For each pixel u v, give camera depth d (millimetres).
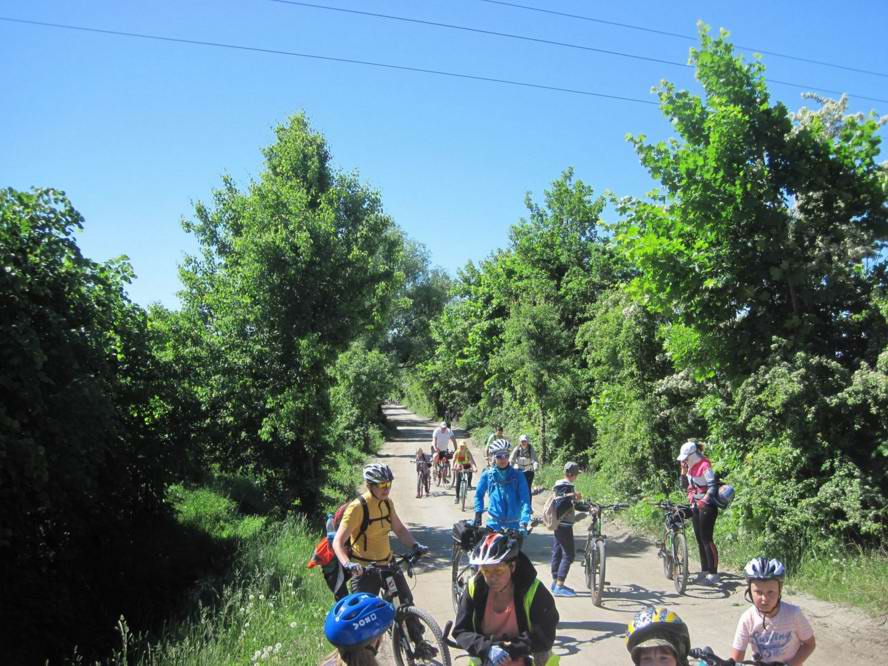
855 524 9023
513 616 3660
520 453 15383
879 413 9281
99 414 8242
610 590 9352
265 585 8766
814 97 11672
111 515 9680
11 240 8195
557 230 25969
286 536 12031
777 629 4035
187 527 11727
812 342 10547
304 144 19875
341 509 6578
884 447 8984
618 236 11602
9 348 7238
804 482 9523
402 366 61625
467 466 19578
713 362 11453
